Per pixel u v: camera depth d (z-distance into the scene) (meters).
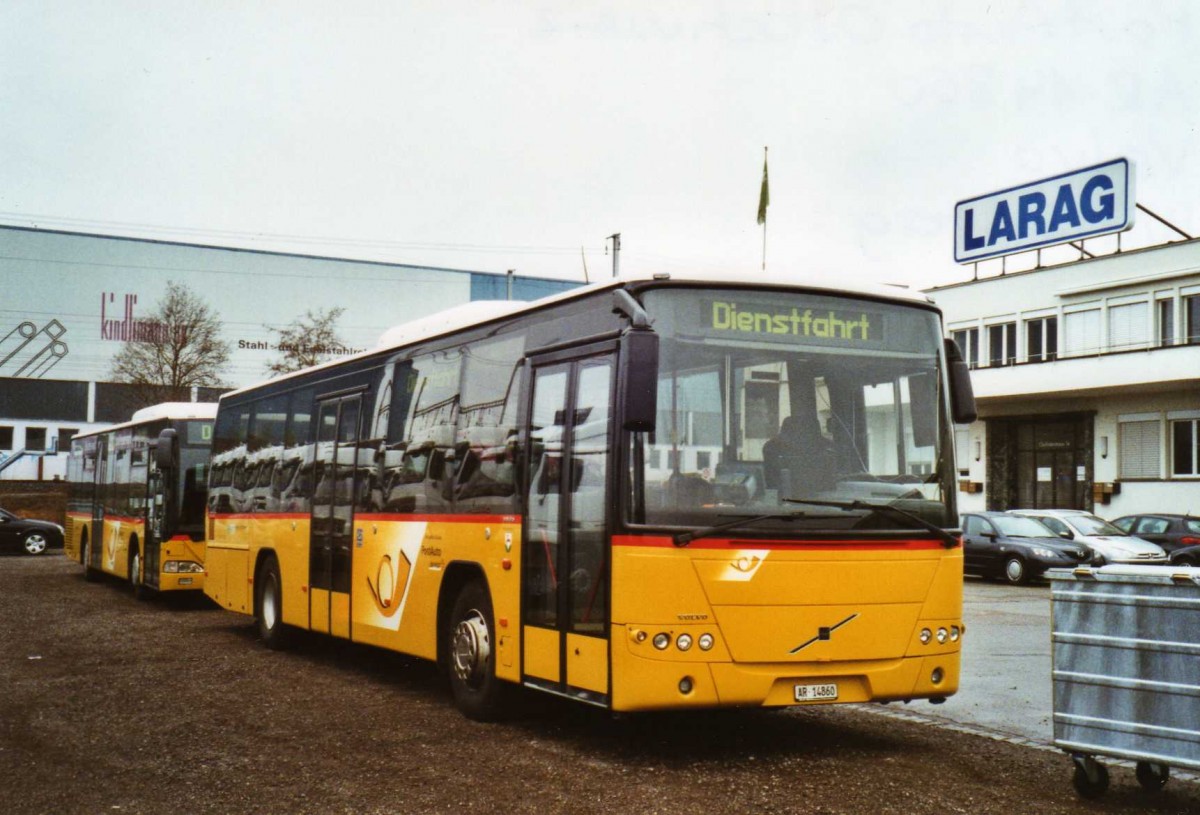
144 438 21.31
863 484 8.21
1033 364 37.09
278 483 14.62
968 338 41.53
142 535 20.95
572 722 9.69
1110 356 34.94
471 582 9.90
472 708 9.68
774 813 6.84
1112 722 7.09
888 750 8.66
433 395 10.90
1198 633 6.79
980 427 40.41
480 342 10.18
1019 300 39.47
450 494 10.29
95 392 77.25
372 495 11.90
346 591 12.34
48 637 15.75
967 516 28.78
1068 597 7.34
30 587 24.45
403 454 11.33
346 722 9.70
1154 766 7.39
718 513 7.82
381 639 11.48
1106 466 36.56
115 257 77.50
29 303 75.81
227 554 16.42
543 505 8.83
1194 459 34.31
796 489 8.02
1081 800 7.22
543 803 7.07
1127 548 26.59
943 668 8.30
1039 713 10.33
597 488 8.16
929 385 8.64
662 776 7.76
